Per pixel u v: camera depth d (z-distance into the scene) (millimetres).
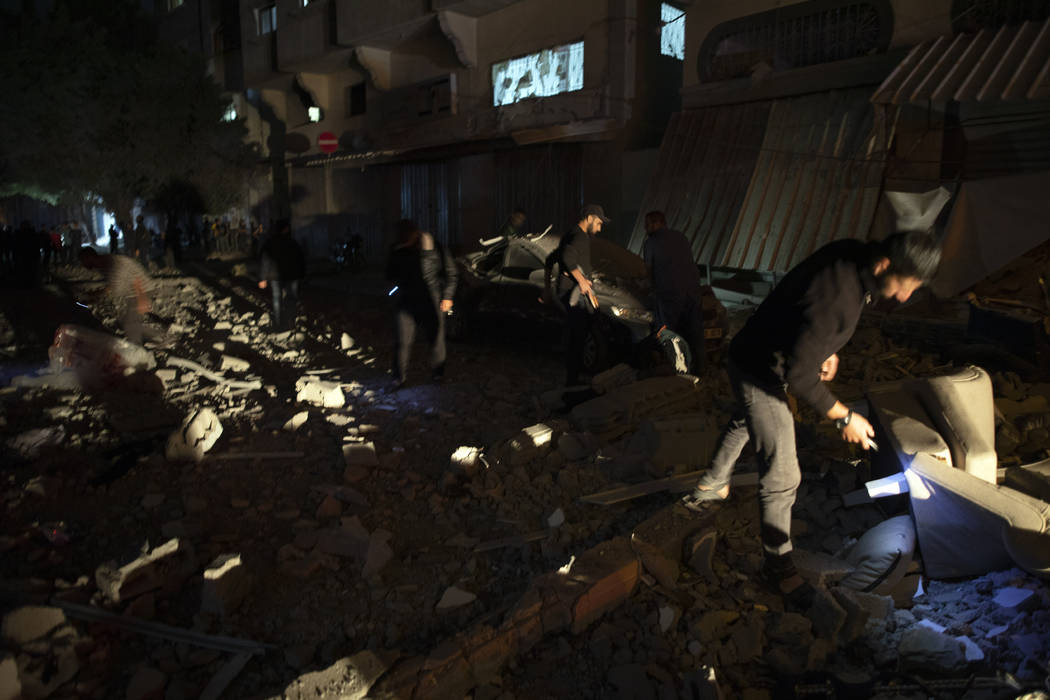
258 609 3240
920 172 10734
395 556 3693
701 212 12688
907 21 10984
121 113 20188
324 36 22188
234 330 10289
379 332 10297
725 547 3596
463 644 2695
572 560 3209
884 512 3709
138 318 7094
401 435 5441
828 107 11633
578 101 15430
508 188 18484
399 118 21906
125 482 4520
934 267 2529
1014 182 8047
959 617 2904
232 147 22766
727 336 7715
